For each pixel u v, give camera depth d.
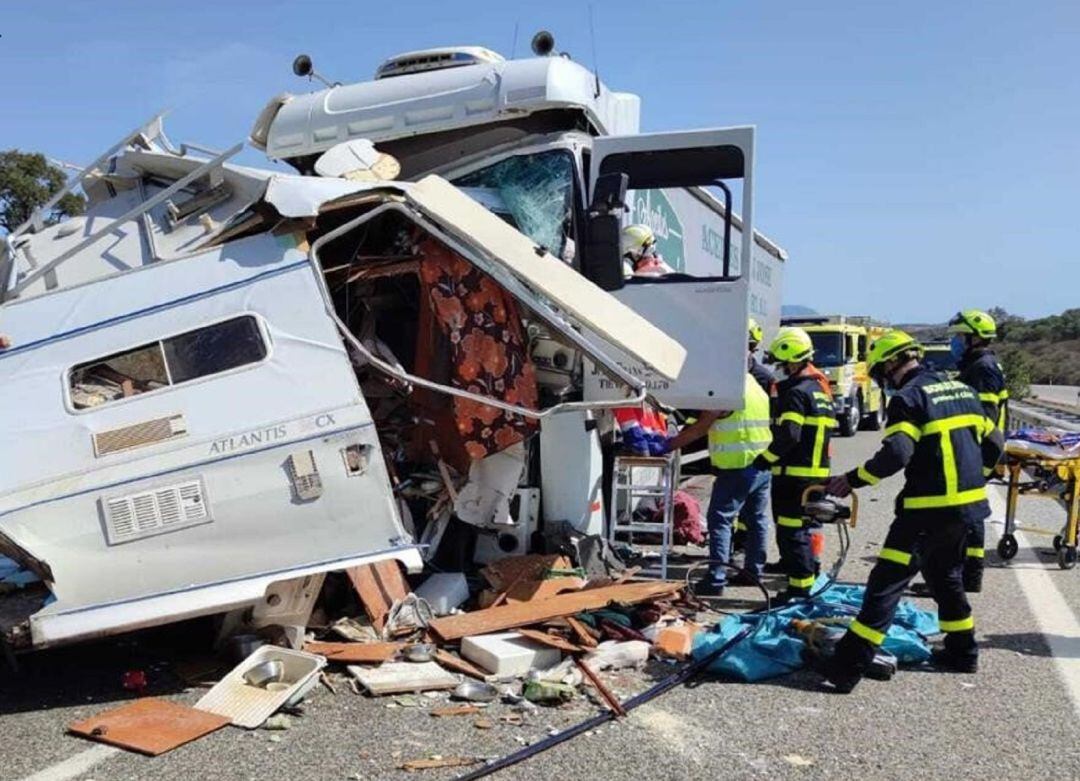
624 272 6.95
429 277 5.61
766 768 4.04
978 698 4.90
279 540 4.79
